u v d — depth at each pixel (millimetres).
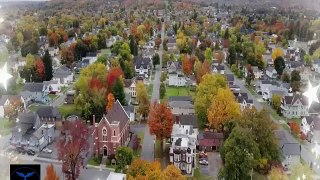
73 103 142000
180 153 88375
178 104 131375
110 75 144375
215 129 112812
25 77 168000
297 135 114500
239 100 137250
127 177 75438
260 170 87625
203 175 88312
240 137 83312
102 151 96938
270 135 89750
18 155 98000
